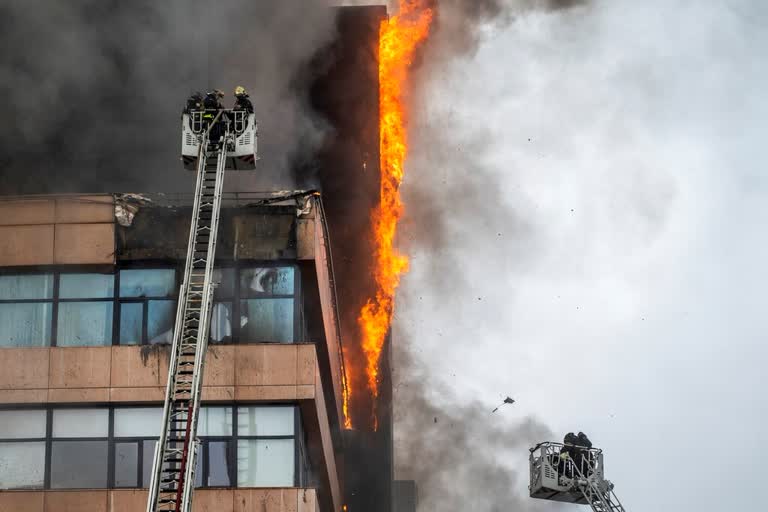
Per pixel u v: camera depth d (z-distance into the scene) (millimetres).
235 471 51094
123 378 51500
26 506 50031
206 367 51531
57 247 52781
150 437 51281
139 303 52750
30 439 51344
